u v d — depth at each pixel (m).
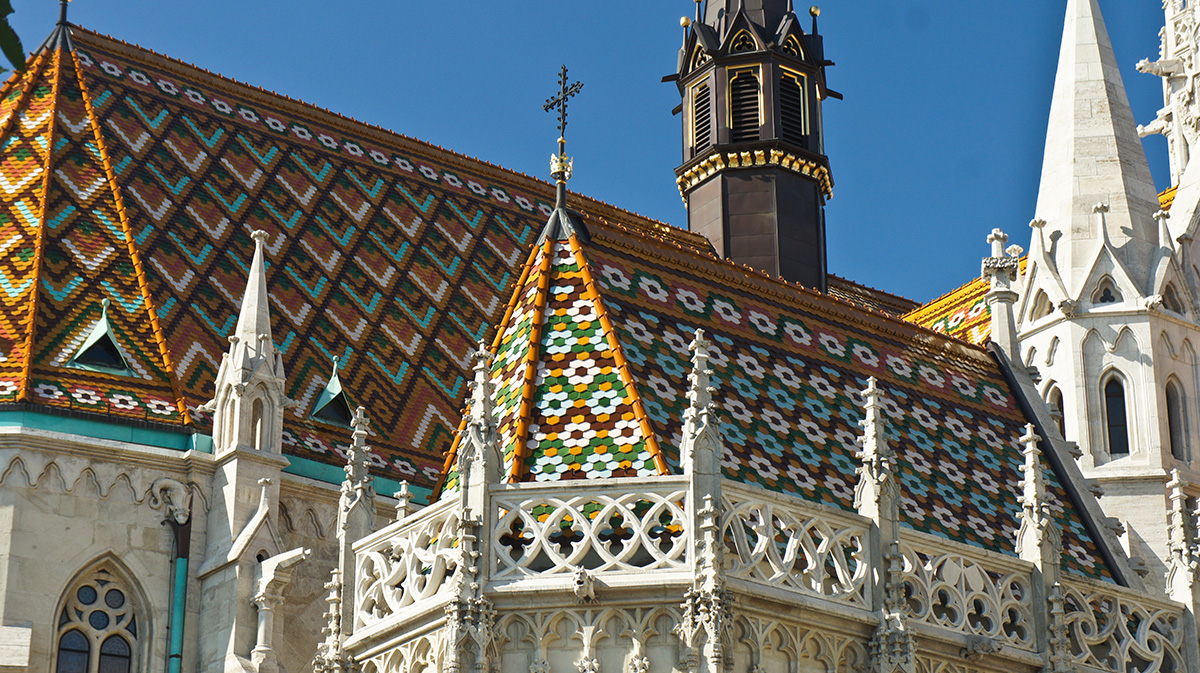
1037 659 30.33
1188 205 56.22
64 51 45.75
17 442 35.59
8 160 42.25
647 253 34.06
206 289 41.44
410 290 45.56
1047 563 31.03
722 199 54.75
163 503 36.81
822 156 55.66
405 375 42.88
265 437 37.47
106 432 36.66
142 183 43.16
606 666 26.02
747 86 55.78
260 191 45.59
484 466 26.81
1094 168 52.69
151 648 35.75
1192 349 50.78
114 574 36.12
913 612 28.80
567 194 53.47
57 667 35.06
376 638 27.98
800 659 27.08
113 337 38.50
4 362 37.12
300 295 43.09
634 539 26.33
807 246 54.62
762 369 33.47
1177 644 32.97
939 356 38.53
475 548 26.44
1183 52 69.69
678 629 25.88
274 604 35.41
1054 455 37.84
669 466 27.95
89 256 40.22
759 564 26.95
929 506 33.12
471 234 49.16
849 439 33.25
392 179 49.25
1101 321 50.44
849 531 28.33
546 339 30.67
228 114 47.53
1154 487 48.75
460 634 25.81
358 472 30.27
